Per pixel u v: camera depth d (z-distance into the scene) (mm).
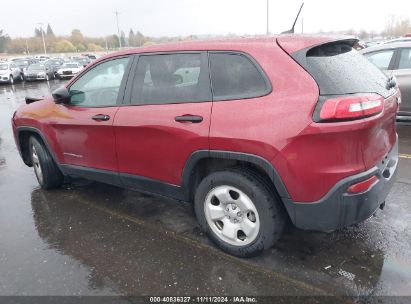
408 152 5676
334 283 2713
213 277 2846
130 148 3465
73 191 4645
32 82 25734
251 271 2891
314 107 2459
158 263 3055
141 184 3561
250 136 2654
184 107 3023
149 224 3715
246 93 2752
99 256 3189
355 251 3078
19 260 3168
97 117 3650
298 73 2566
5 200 4449
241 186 2838
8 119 10500
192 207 4039
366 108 2455
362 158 2535
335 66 2648
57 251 3289
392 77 3207
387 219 3574
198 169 3164
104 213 4000
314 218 2631
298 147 2512
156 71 3289
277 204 2805
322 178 2512
